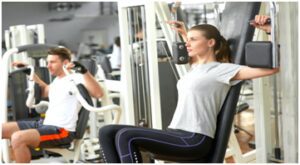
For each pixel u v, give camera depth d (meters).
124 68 2.95
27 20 11.78
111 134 2.19
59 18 12.27
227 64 2.18
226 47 2.31
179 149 2.13
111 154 2.17
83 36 12.62
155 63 2.66
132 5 2.79
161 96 3.27
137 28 2.96
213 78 2.14
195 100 2.16
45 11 12.05
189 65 2.79
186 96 2.19
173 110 3.32
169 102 3.30
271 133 3.30
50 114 3.03
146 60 2.87
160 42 3.21
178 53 2.53
